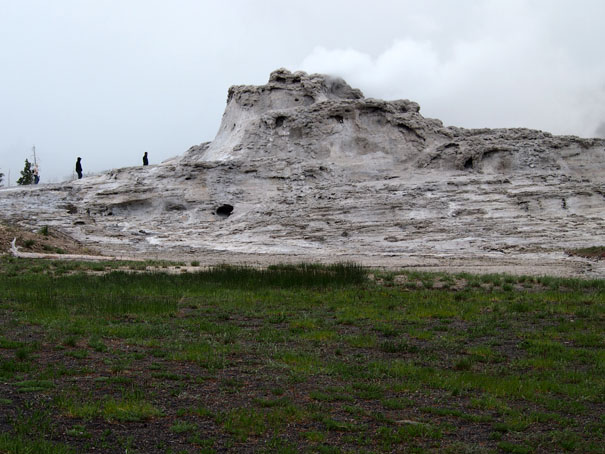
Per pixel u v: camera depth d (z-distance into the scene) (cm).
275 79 7756
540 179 6153
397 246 4816
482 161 6669
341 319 2055
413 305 2317
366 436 1116
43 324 1884
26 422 1110
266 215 5878
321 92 7681
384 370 1498
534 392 1369
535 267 3691
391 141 7050
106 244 5138
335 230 5344
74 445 1042
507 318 2130
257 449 1053
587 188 5750
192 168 6500
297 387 1366
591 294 2567
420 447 1074
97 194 6353
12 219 5691
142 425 1137
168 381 1379
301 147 7031
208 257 4409
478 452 1056
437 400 1313
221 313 2161
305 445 1074
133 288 2569
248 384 1375
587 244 4609
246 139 7112
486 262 4003
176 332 1852
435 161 6744
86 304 2206
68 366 1458
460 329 1970
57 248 4334
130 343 1705
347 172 6706
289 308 2255
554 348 1728
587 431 1166
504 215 5428
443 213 5566
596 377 1474
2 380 1331
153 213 6225
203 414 1186
